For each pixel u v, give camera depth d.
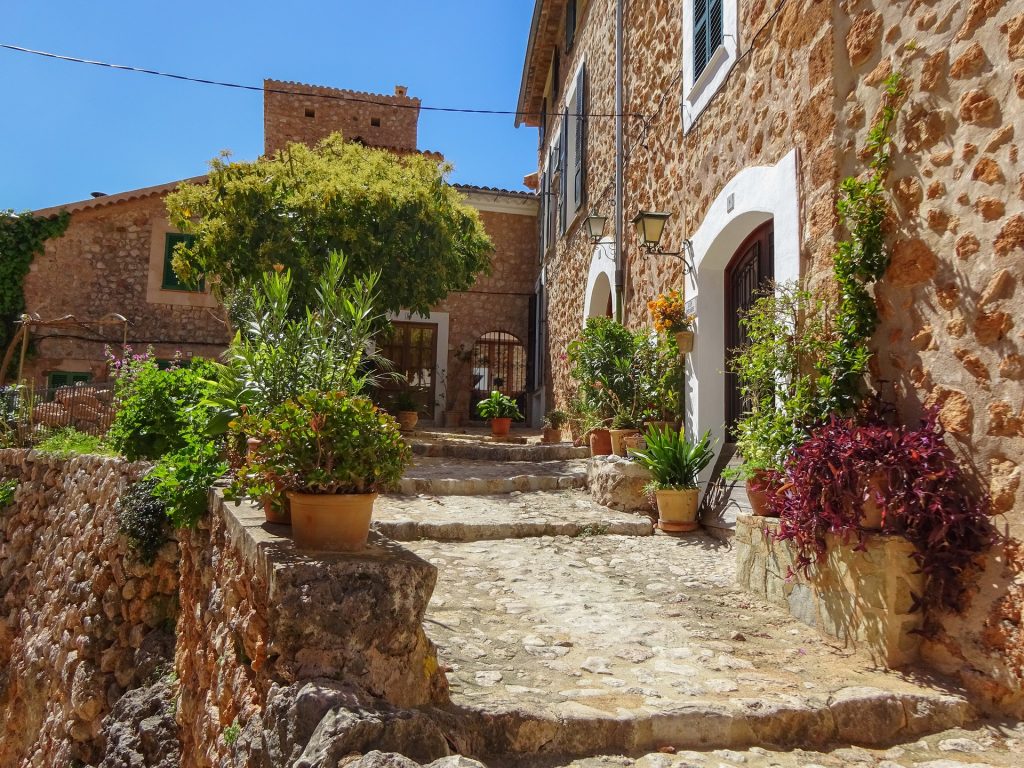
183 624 4.79
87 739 5.32
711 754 2.65
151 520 5.47
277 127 17.42
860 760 2.65
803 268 4.69
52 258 14.30
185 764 4.03
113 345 14.40
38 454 9.27
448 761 2.19
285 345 4.05
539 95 16.53
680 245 7.18
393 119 18.22
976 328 3.27
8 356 11.73
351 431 2.92
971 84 3.37
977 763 2.63
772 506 4.52
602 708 2.78
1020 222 3.07
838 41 4.39
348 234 9.94
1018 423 3.03
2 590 8.88
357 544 2.96
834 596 3.71
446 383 16.89
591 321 8.41
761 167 5.32
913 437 3.40
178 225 10.25
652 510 6.63
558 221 13.65
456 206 11.70
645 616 4.07
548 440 11.47
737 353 6.49
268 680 2.68
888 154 3.88
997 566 3.07
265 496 3.30
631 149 8.95
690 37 6.97
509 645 3.55
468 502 6.94
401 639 2.65
